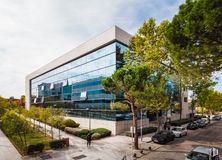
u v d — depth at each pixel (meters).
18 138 18.55
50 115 22.55
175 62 9.20
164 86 19.78
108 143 19.11
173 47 8.41
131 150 16.34
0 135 24.33
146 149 16.70
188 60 8.29
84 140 20.70
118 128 24.64
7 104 44.62
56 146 16.97
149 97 16.19
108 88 16.62
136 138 16.86
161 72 19.27
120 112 25.25
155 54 18.09
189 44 7.73
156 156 14.52
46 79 52.94
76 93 36.25
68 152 15.75
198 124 31.33
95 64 30.73
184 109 49.00
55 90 46.41
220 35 6.91
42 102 54.53
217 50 7.42
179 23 7.98
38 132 25.88
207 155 10.77
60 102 43.19
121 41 26.95
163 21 17.83
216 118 47.22
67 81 40.38
